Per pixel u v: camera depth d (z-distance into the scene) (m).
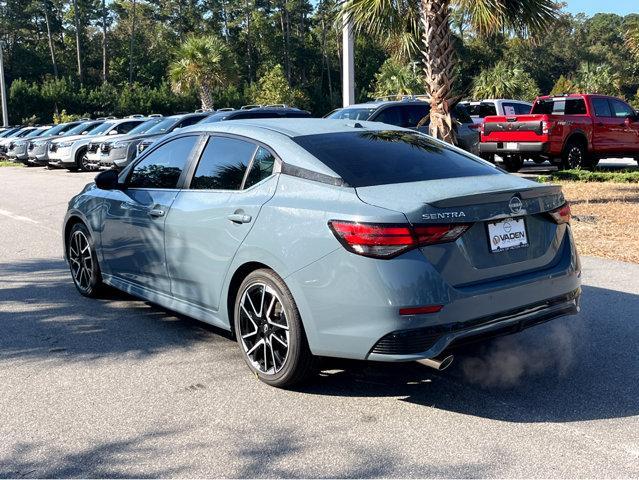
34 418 3.74
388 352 3.54
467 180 4.10
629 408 3.77
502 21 9.78
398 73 54.97
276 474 3.12
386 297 3.47
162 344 4.96
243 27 95.69
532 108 17.17
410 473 3.10
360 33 11.52
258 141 4.45
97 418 3.73
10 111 64.00
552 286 4.00
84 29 94.25
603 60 114.69
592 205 10.90
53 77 88.50
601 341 4.89
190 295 4.76
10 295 6.43
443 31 10.09
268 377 4.11
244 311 4.23
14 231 10.27
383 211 3.54
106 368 4.49
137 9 92.81
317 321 3.73
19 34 92.50
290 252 3.82
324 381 4.21
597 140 15.99
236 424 3.64
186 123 18.61
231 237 4.26
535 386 4.11
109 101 69.38
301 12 96.38
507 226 3.86
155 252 5.04
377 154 4.30
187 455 3.31
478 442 3.39
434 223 3.54
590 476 3.05
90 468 3.20
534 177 14.09
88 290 6.23
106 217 5.65
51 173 21.95
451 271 3.59
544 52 107.75
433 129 10.31
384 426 3.59
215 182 4.62
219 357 4.68
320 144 4.31
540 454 3.26
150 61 93.31
